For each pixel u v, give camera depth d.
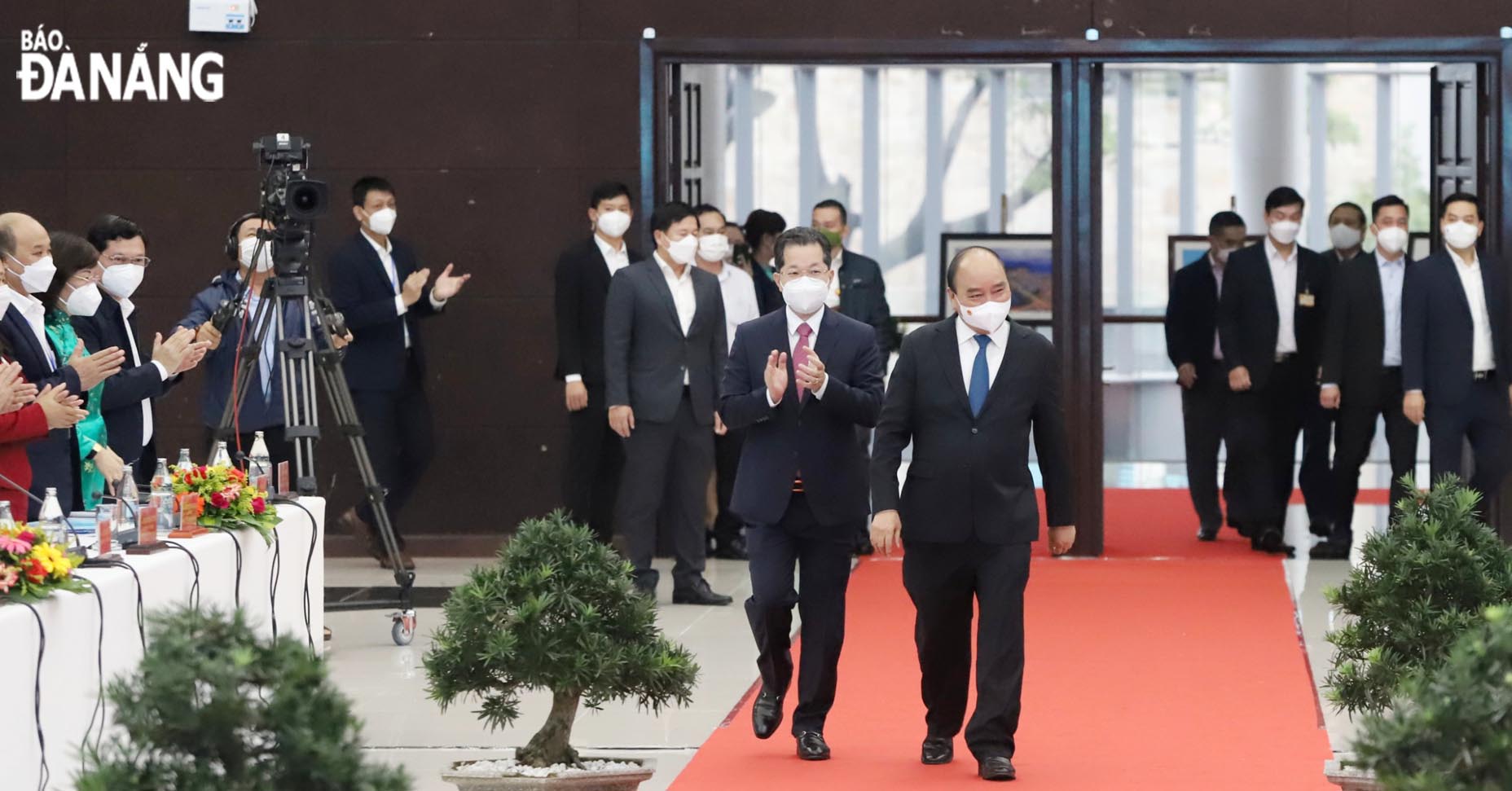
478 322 28.73
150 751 8.79
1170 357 31.11
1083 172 28.48
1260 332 29.23
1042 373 14.98
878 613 23.94
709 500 29.70
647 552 24.09
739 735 16.86
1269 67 48.06
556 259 28.62
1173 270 48.16
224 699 8.70
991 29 28.27
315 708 8.95
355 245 26.08
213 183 28.70
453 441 28.80
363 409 26.41
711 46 28.42
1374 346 28.14
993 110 52.81
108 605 12.27
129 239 18.33
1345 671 14.05
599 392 25.92
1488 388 26.55
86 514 13.52
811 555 15.82
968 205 53.06
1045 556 28.77
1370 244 52.91
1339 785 13.16
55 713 11.48
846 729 17.19
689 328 24.09
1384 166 52.97
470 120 28.64
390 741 16.53
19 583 11.34
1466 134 28.80
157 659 8.82
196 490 15.13
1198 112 52.06
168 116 28.69
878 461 15.08
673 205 23.81
